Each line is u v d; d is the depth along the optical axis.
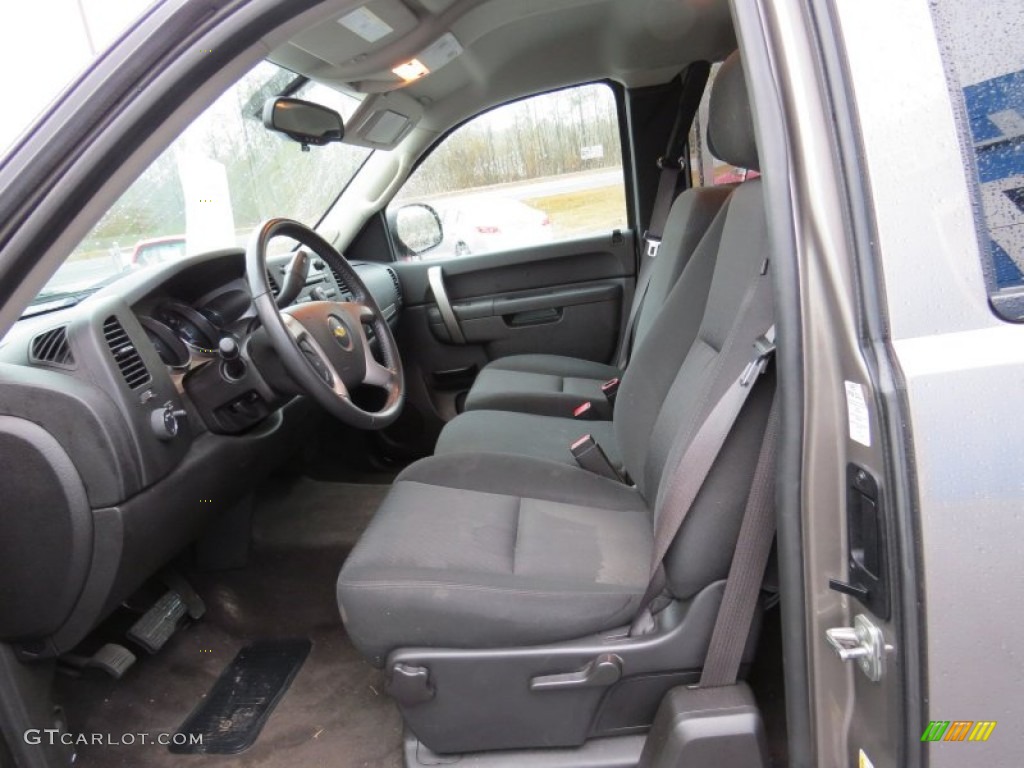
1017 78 0.78
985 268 0.77
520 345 3.25
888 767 0.83
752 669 1.61
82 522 1.43
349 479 3.05
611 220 3.21
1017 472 0.76
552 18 2.41
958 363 0.76
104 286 1.91
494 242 3.27
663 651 1.23
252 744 1.70
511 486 1.73
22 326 1.58
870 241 0.77
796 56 0.79
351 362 1.87
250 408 1.81
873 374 0.77
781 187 0.81
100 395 1.48
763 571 1.12
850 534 0.85
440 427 3.30
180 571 2.21
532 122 3.12
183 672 1.93
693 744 1.12
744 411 1.14
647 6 2.40
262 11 0.90
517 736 1.31
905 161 0.77
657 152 3.07
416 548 1.38
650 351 1.88
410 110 2.77
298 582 2.21
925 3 0.78
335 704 1.81
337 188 3.14
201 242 2.32
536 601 1.24
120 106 0.90
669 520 1.17
